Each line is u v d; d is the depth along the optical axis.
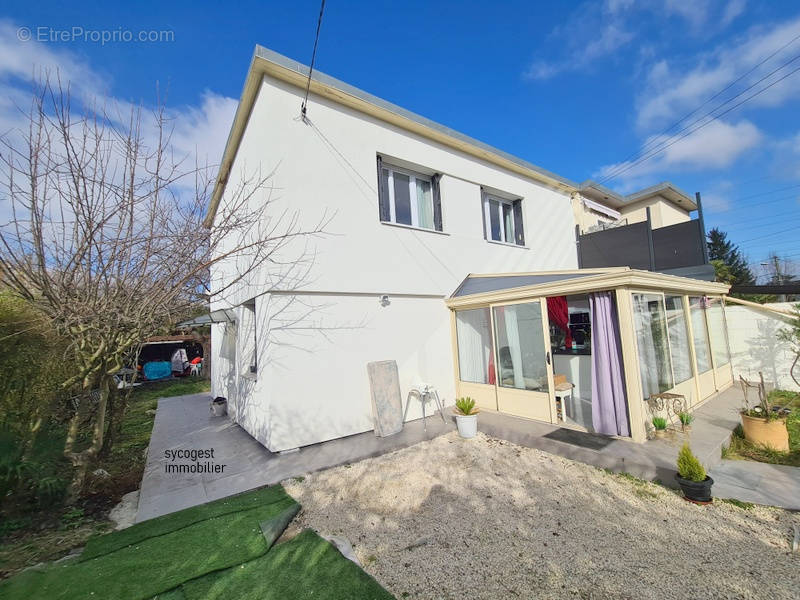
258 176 6.39
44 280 3.73
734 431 5.68
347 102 7.18
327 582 2.79
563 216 12.34
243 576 2.89
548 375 6.36
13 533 3.66
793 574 2.69
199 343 21.38
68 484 4.46
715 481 4.28
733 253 31.86
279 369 5.92
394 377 7.05
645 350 5.70
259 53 6.00
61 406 5.49
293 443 5.91
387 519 3.79
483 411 7.68
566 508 3.87
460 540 3.36
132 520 3.98
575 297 8.37
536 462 5.17
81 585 2.81
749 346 9.15
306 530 3.59
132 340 4.78
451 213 8.93
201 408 10.58
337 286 6.72
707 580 2.67
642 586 2.64
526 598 2.59
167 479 5.01
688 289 7.31
